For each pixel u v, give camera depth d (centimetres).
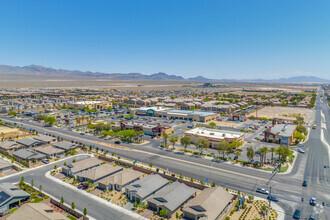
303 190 8200
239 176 9319
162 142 13962
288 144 13838
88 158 10412
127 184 8312
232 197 7312
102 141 14150
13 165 9806
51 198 7300
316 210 6988
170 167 10194
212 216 6188
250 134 16562
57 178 8988
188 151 12369
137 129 16175
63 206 6925
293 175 9438
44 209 6066
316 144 14075
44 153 11162
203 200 6731
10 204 6738
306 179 9069
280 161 10625
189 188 7862
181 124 19975
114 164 10475
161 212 6531
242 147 13375
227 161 10975
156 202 7000
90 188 8200
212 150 12812
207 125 19300
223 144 11162
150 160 11038
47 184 8469
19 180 8700
